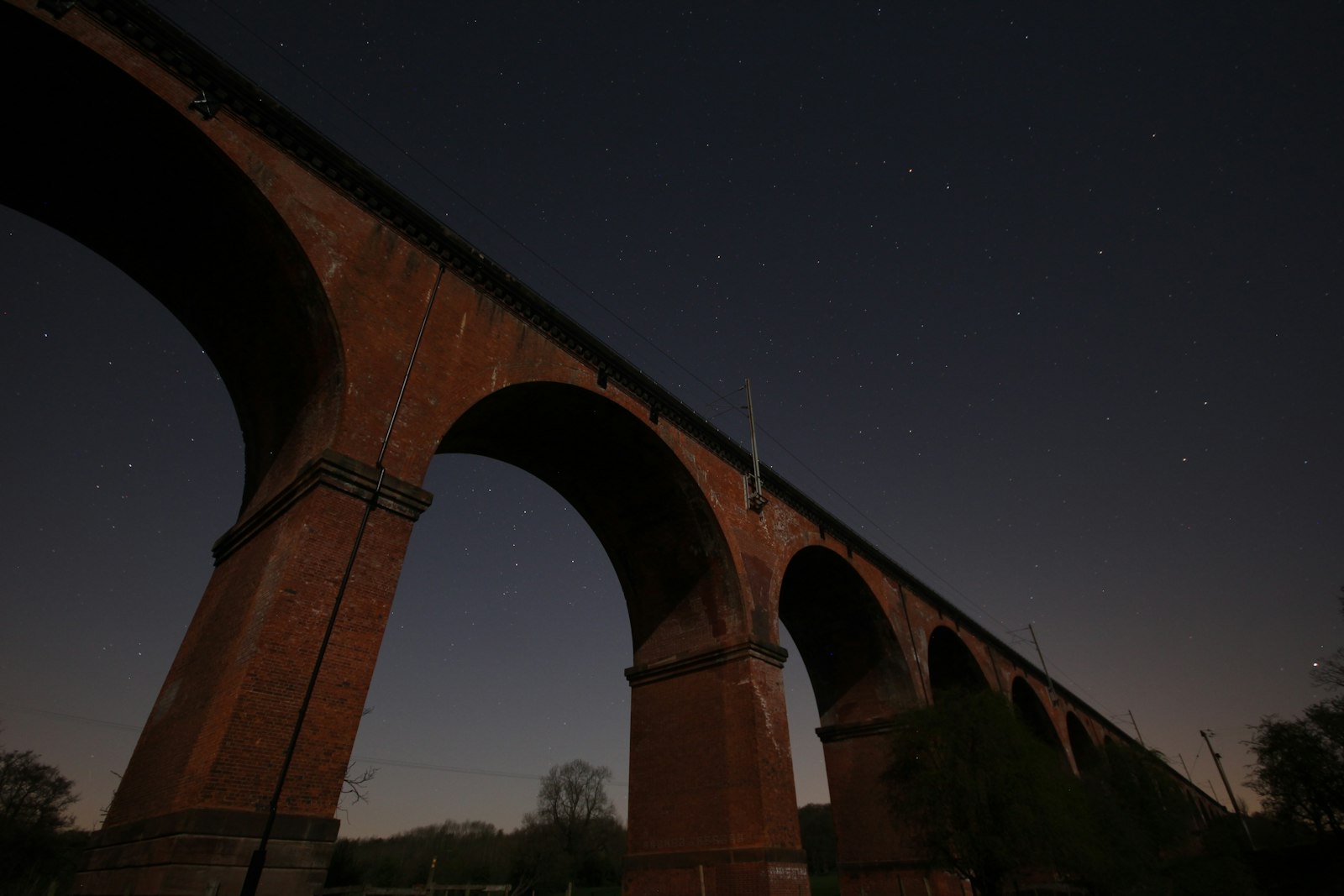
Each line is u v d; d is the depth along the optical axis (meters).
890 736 19.38
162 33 8.41
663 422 15.28
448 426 10.35
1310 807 27.88
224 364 11.16
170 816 6.54
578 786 51.97
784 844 12.54
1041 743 17.06
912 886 17.55
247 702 6.95
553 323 13.05
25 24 7.49
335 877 23.78
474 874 39.38
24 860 29.89
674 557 16.14
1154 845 25.97
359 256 10.16
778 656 14.84
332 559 8.12
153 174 9.10
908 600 23.36
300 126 9.66
